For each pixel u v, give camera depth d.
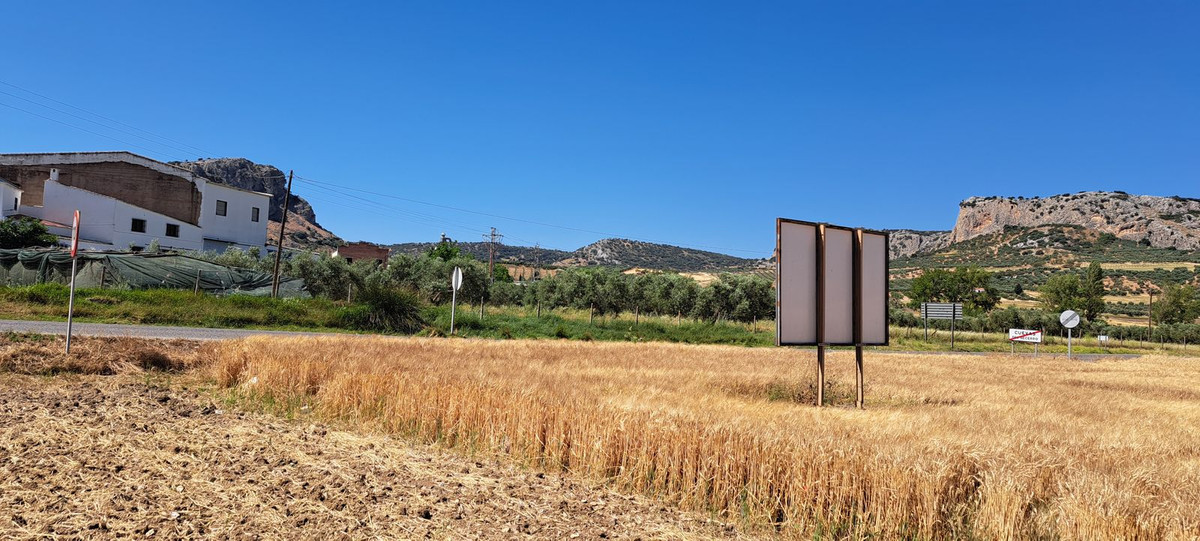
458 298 50.84
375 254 92.50
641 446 7.30
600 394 10.83
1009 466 6.28
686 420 7.58
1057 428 9.51
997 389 15.77
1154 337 75.62
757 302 50.91
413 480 7.00
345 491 6.49
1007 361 29.19
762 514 6.43
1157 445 8.47
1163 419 11.59
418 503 6.25
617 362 18.64
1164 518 5.30
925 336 52.00
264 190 180.88
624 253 186.00
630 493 7.08
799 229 13.11
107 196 53.47
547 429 8.03
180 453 7.52
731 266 178.00
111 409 9.69
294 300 30.72
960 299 91.12
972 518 6.04
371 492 6.47
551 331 34.31
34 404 9.72
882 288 13.91
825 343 13.05
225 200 63.66
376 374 10.87
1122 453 7.57
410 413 9.33
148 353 14.23
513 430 8.29
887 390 15.05
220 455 7.50
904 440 7.45
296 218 180.88
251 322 27.95
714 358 21.84
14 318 22.91
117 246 52.94
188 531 5.31
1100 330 74.69
